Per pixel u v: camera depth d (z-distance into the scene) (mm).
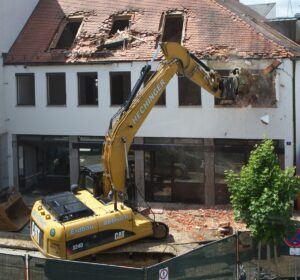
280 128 25234
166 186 27188
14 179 29219
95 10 29938
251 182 15383
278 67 24906
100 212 17984
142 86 21984
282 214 15055
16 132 28953
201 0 28578
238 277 16203
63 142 28484
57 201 18406
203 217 23953
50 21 30219
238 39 26234
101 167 20484
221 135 26031
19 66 28422
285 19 32875
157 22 28281
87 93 27844
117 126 18750
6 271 15680
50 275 15141
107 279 14641
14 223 22172
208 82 22531
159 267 14711
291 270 16562
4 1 28547
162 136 26828
